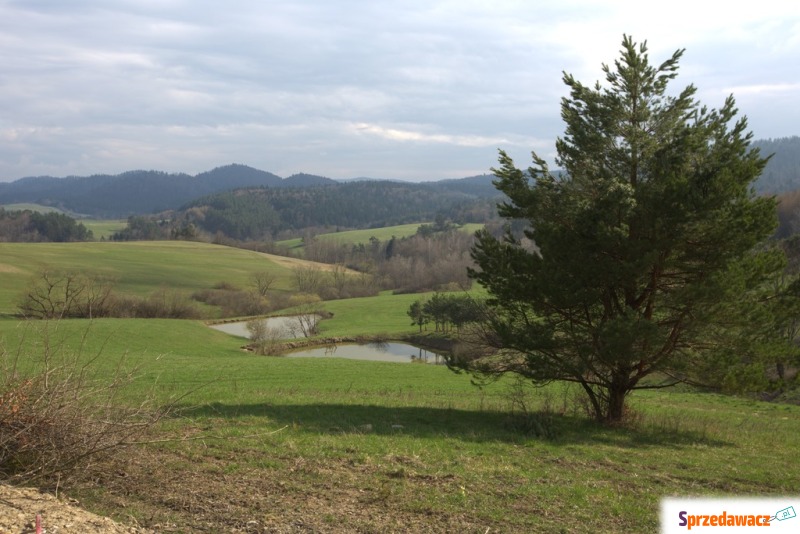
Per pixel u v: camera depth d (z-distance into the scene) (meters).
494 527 7.86
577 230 16.03
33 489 7.74
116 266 99.94
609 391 17.53
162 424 12.66
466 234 125.69
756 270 14.99
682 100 16.53
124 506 7.88
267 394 21.30
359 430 14.16
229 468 9.79
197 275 100.62
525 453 12.69
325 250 140.75
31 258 97.38
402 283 108.81
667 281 16.44
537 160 17.12
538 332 16.08
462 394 26.88
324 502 8.39
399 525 7.70
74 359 9.80
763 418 23.58
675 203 14.48
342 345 68.56
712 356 15.34
